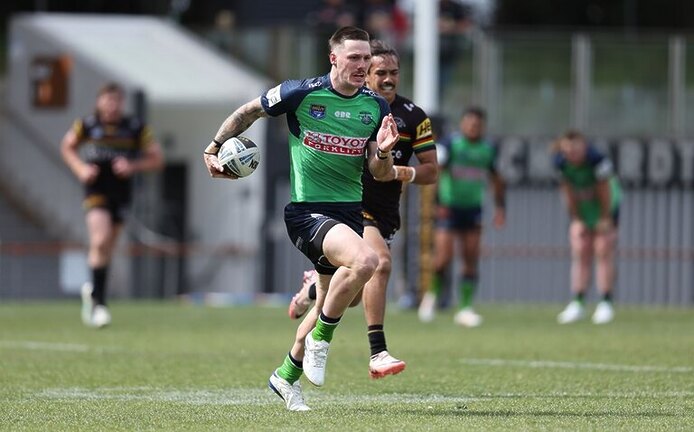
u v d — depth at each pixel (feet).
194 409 94.02
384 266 100.83
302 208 96.63
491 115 302.86
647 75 304.91
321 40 308.60
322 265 94.07
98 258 187.32
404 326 200.54
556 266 309.83
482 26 369.30
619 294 311.06
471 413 91.35
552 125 303.89
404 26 301.22
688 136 306.96
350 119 95.91
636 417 88.84
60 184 305.32
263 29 313.32
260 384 113.19
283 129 299.17
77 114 305.12
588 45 303.48
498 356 143.74
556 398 101.65
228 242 301.63
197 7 368.48
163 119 308.19
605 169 211.61
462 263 208.85
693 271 310.45
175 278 300.40
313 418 88.02
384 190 115.44
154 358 139.44
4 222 309.83
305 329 94.12
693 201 308.40
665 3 386.93
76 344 158.51
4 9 392.27
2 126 320.09
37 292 299.99
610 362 135.85
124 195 188.55
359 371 125.49
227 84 306.96
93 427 84.28
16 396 103.81
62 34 313.73
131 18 352.49
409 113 114.93
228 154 96.12
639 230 309.01
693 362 135.85
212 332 183.01
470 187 207.10
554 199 307.58
